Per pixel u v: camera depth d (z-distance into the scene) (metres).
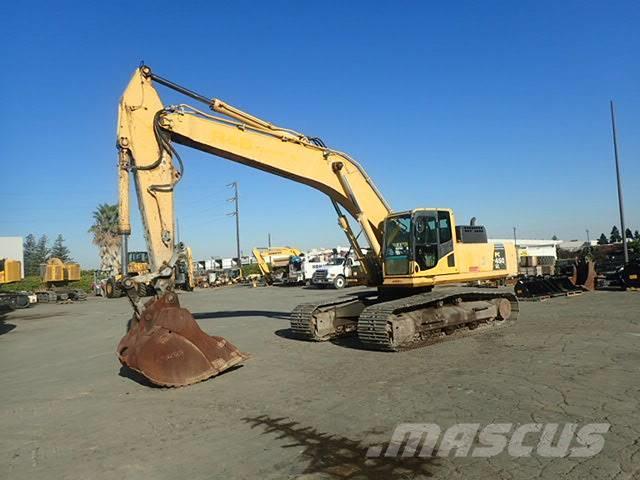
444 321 11.33
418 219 11.75
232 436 5.81
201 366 8.47
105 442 5.92
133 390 8.38
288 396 7.34
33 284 50.25
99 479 4.86
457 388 7.18
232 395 7.57
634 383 7.05
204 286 54.53
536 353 9.35
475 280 12.77
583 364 8.29
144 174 10.28
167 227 10.27
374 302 13.52
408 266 11.68
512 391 6.88
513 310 13.61
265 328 14.92
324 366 9.29
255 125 11.84
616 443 4.99
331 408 6.62
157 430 6.22
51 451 5.75
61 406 7.71
